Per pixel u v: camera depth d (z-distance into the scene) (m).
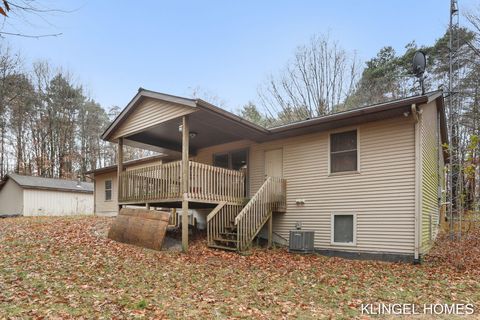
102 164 34.78
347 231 9.14
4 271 5.73
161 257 7.66
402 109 7.97
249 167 11.72
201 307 4.41
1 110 25.53
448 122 14.66
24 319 3.76
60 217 16.72
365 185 8.86
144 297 4.76
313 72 25.58
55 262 6.58
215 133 10.99
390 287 5.60
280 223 10.54
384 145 8.63
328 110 24.83
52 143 30.41
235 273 6.45
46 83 30.42
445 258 8.15
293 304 4.62
